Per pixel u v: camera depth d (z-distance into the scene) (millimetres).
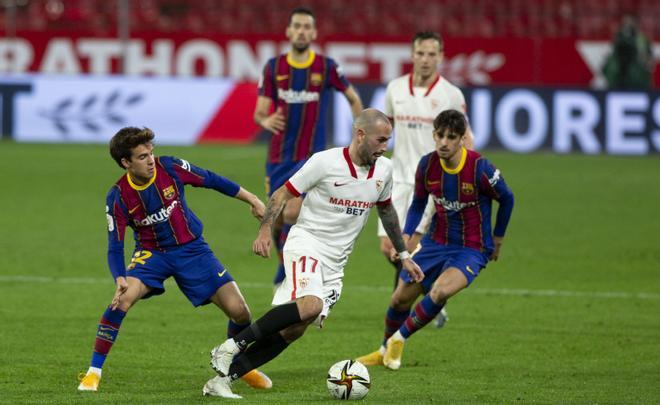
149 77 85938
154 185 23703
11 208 56719
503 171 72625
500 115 82500
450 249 27375
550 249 47500
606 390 24484
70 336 30062
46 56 95438
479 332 31734
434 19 105125
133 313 33594
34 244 46781
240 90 85938
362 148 23516
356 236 24594
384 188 24328
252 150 81812
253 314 34000
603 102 82062
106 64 95250
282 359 28000
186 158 75562
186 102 85812
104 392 23562
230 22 105562
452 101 33875
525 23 104375
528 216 56469
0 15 103625
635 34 89438
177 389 24125
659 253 46562
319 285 23594
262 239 23859
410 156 34219
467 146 29812
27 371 25703
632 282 40312
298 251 23938
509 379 25734
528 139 82500
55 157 77375
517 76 92938
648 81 90125
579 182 68500
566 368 27062
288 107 37812
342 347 29609
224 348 22891
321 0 106312
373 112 23516
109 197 23609
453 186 26797
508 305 35938
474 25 104750
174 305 35031
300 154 38062
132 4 105625
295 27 37156
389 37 93062
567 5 104875
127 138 22844
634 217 56375
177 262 24234
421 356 28578
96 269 41656
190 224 24391
